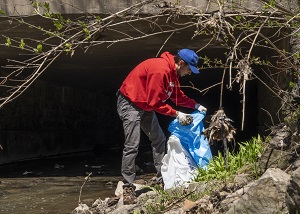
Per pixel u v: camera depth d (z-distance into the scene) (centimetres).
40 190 911
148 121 723
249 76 489
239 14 527
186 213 520
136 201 674
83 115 1797
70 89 1712
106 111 1945
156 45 1099
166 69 669
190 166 674
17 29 930
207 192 566
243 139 1680
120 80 1711
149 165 1285
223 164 620
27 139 1487
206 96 2114
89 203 770
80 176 1113
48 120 1595
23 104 1463
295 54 601
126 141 696
